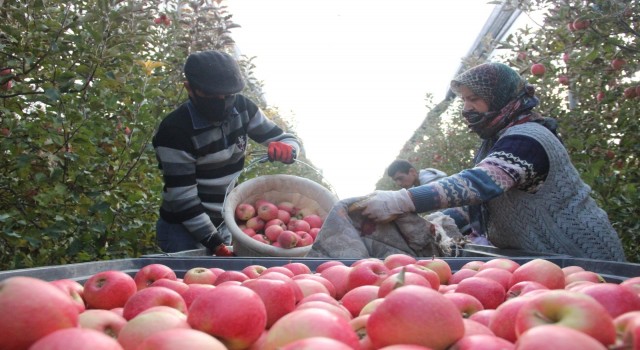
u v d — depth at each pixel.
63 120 3.42
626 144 4.88
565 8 4.54
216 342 0.94
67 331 0.86
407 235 2.94
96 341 0.84
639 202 4.35
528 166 2.89
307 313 1.01
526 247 3.09
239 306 1.15
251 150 7.68
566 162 3.01
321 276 2.04
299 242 3.77
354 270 1.88
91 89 3.58
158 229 3.84
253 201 4.36
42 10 3.53
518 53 6.02
